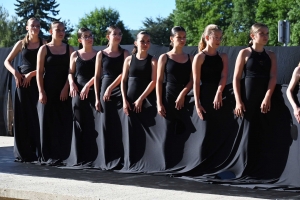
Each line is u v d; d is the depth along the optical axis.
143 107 6.03
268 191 4.90
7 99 9.89
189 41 56.47
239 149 5.41
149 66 6.02
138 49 6.04
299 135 5.03
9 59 6.91
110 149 6.27
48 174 5.86
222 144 5.57
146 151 6.03
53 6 54.03
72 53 6.54
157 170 5.90
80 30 6.47
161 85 5.86
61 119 6.68
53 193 4.71
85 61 6.41
